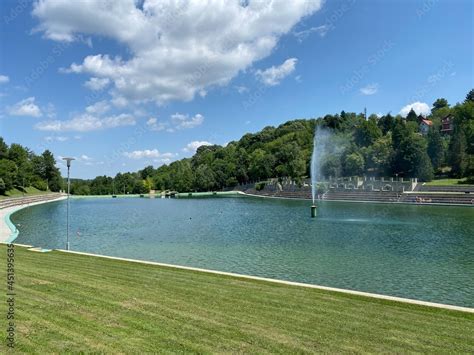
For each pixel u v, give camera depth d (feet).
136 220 183.52
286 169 437.99
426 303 40.50
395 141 375.45
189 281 48.11
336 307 38.27
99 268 55.52
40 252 71.10
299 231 134.51
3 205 272.10
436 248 98.17
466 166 320.91
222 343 28.02
